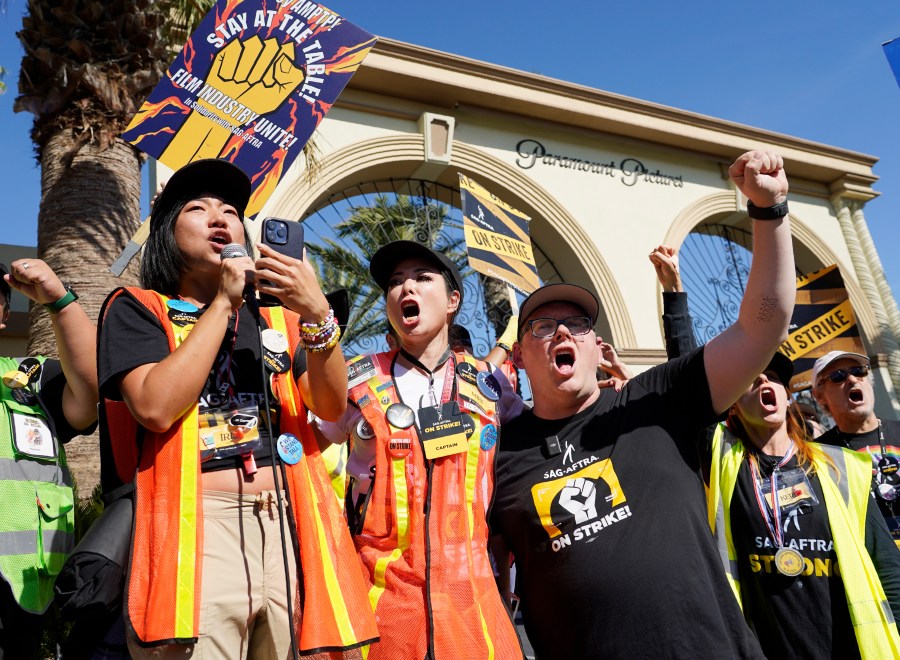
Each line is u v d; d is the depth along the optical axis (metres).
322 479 1.88
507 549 2.79
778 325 2.28
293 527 1.74
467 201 4.95
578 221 11.48
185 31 7.61
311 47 3.72
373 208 11.35
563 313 2.73
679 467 2.49
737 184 2.30
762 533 2.95
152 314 1.82
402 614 2.16
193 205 2.03
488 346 10.67
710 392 2.50
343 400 1.92
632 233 11.95
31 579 2.38
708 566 2.38
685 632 2.21
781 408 3.09
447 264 2.77
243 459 1.77
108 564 1.63
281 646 1.71
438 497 2.33
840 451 3.10
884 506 3.81
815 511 2.93
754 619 2.92
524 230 5.29
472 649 2.11
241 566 1.68
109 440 1.83
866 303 13.52
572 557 2.40
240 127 3.52
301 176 9.55
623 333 11.12
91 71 6.02
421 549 2.25
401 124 10.74
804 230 13.51
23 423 2.53
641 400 2.63
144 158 6.53
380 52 10.45
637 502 2.42
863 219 14.25
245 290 1.85
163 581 1.55
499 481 2.64
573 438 2.62
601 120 11.95
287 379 1.95
